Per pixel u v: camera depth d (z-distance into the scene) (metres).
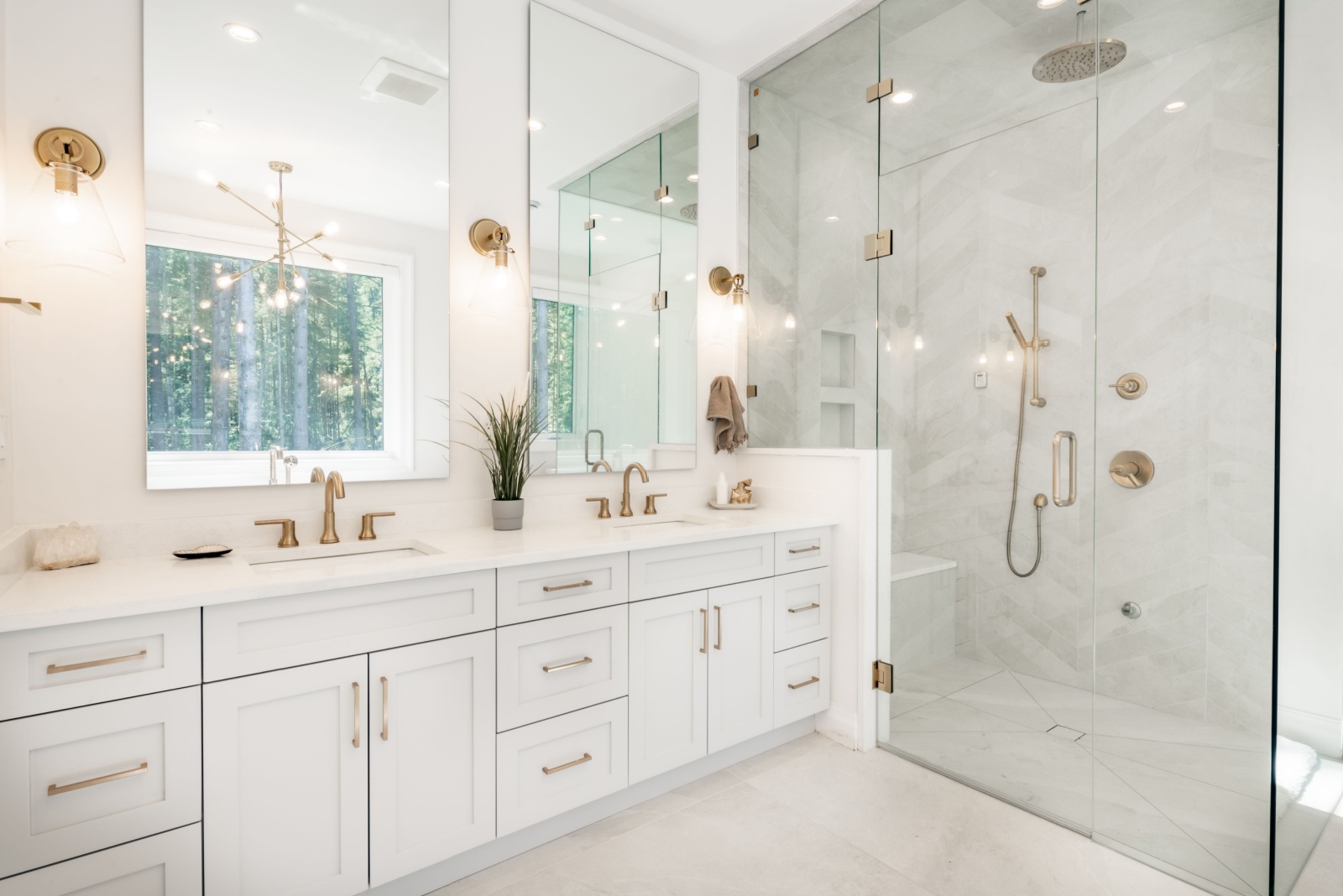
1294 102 1.65
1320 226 1.73
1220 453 1.74
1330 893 1.64
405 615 1.55
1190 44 1.84
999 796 2.13
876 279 2.53
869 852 1.84
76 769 1.19
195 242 1.78
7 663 1.12
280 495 1.91
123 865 1.23
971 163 2.26
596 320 2.57
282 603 1.39
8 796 1.13
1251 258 1.71
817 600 2.54
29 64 1.58
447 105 2.19
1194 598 1.77
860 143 2.59
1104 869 1.77
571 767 1.84
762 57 2.88
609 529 2.26
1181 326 1.82
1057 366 2.06
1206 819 1.72
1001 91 2.19
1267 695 1.64
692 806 2.07
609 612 1.92
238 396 1.84
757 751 2.44
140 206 1.71
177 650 1.28
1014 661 2.13
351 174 2.02
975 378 2.25
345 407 2.01
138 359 1.71
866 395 2.55
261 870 1.37
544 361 2.43
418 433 2.14
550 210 2.45
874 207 2.54
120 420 1.69
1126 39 1.95
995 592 2.18
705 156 2.94
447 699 1.62
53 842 1.16
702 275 2.93
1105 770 1.91
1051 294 2.08
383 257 2.08
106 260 1.67
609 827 1.96
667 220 2.80
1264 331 1.67
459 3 2.24
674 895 1.66
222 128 1.82
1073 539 2.02
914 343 2.41
